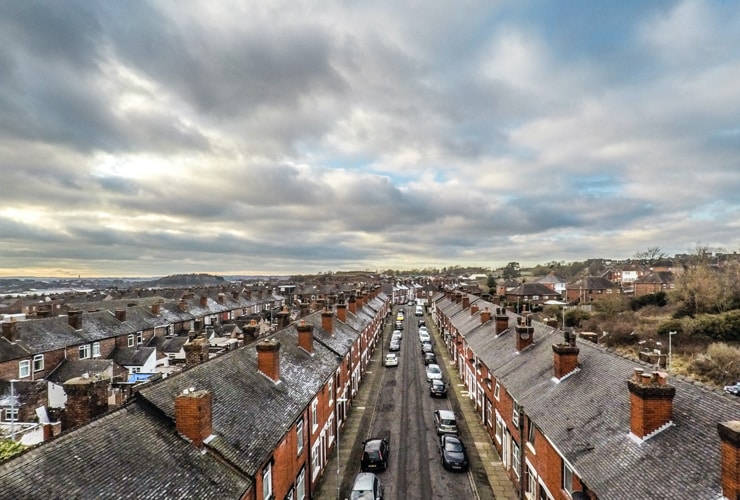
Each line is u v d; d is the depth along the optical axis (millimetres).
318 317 42969
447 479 25281
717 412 13141
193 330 58156
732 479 9945
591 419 17078
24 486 9922
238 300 94125
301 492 22000
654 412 14008
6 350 38531
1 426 25891
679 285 65875
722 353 41312
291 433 20266
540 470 19672
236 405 18375
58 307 74562
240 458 15297
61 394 33469
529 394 22594
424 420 35500
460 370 49219
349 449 30109
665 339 50688
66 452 11516
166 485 12461
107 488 11211
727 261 83938
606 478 13570
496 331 37094
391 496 23328
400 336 74625
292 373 25469
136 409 14875
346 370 37031
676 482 11641
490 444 30438
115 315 57281
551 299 99750
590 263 185250
